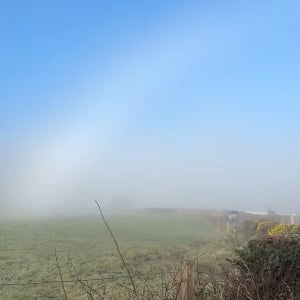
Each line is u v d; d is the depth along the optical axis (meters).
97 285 12.98
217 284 7.59
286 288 7.88
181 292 7.16
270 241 8.54
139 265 20.52
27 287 18.20
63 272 22.17
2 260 26.86
